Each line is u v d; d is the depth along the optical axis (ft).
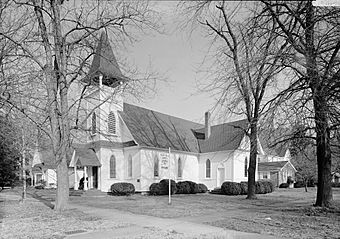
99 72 72.69
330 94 34.81
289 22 27.89
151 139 128.88
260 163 188.55
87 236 35.19
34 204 73.05
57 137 58.08
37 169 189.98
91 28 62.44
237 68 29.22
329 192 54.95
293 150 56.03
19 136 79.51
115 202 81.10
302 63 29.63
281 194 117.29
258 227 39.96
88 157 117.19
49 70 56.54
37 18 57.57
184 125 161.58
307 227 39.17
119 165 124.77
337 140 46.91
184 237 34.30
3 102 56.49
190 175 143.02
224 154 138.31
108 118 119.75
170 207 67.67
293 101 34.86
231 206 69.67
